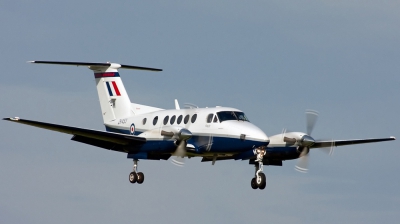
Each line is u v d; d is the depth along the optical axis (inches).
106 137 3991.1
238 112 3988.7
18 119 3681.1
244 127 3816.4
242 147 3791.8
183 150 3914.9
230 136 3818.9
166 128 3932.1
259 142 3730.3
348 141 4099.4
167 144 3929.6
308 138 3831.2
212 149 3917.3
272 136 3949.3
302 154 3878.0
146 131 4163.4
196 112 4045.3
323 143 4028.1
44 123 3777.1
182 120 4092.0
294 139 3855.8
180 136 3870.6
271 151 3929.6
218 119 3909.9
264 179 3784.5
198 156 4121.6
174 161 3954.2
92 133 3927.2
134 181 4217.5
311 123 3917.3
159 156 4153.5
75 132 3932.1
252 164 4067.4
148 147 4030.5
